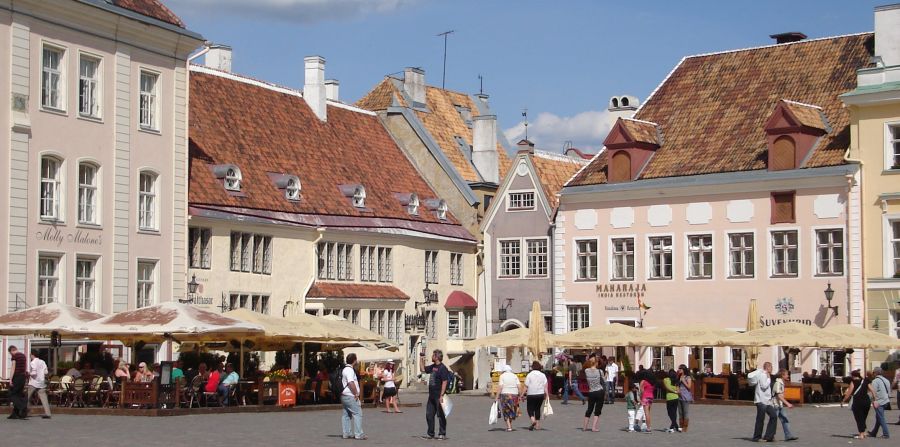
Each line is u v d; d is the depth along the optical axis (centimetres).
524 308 6919
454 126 7812
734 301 5894
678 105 6419
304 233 6075
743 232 5875
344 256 6353
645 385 3625
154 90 5150
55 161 4666
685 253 6041
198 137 5844
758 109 6144
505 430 3566
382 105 7556
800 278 5716
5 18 4441
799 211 5728
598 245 6303
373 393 4781
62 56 4691
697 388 5253
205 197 5531
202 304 5406
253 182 5950
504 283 7000
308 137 6681
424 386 6756
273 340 4900
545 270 6862
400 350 6662
